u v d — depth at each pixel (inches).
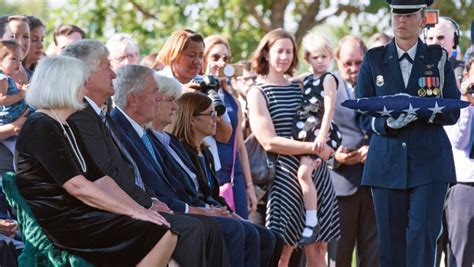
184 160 427.8
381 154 417.1
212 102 440.5
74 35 529.3
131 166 386.9
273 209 476.4
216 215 407.5
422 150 412.2
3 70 424.8
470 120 464.1
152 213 359.6
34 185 350.9
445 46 509.4
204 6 876.6
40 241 354.3
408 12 410.9
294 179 477.4
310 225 474.3
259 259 406.0
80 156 354.0
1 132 413.7
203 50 470.9
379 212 420.5
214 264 373.4
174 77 462.0
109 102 462.6
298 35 920.9
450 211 471.5
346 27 933.8
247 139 487.8
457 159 468.8
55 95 350.3
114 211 353.1
